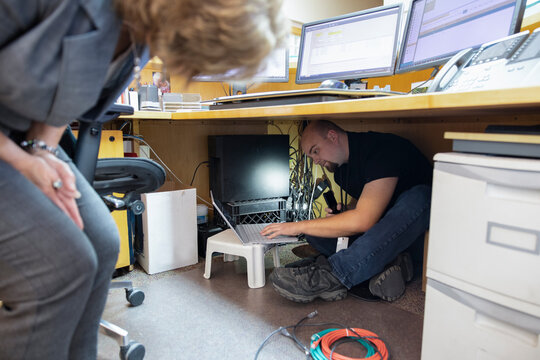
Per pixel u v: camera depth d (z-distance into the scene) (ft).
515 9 3.21
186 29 1.30
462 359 2.41
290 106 3.13
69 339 1.89
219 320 3.65
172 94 5.57
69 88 1.42
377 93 3.21
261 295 4.25
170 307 3.93
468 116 4.17
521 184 2.01
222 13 1.26
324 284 3.94
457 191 2.31
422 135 5.54
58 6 1.27
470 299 2.31
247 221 6.16
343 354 3.09
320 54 5.16
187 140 6.59
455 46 3.81
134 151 5.96
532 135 2.07
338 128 4.71
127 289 3.92
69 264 1.70
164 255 4.99
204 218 6.18
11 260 1.62
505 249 2.12
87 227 2.05
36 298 1.68
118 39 1.49
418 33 4.29
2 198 1.54
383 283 3.98
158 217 4.86
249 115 3.51
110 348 3.16
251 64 1.46
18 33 1.28
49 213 1.67
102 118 2.63
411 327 3.50
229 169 6.04
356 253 3.85
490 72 2.64
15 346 1.76
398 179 4.26
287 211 6.79
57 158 1.87
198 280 4.70
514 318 2.14
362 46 4.76
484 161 2.14
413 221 3.90
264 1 1.37
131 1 1.34
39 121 1.58
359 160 4.56
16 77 1.30
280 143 6.48
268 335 3.37
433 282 2.52
